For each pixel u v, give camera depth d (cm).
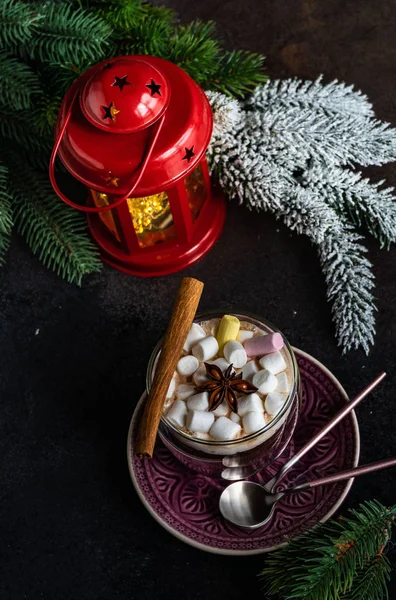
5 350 71
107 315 72
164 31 70
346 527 60
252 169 68
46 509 66
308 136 69
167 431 61
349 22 78
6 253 74
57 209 71
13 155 72
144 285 72
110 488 66
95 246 73
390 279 70
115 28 69
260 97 71
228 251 73
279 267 72
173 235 70
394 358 68
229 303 71
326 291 71
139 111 59
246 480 63
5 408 69
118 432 68
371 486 65
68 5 69
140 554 65
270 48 78
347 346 68
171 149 60
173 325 59
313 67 77
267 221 73
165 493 62
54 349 71
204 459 60
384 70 76
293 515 61
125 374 70
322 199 70
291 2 79
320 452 63
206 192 71
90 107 59
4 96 69
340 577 58
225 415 59
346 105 71
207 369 59
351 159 73
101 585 64
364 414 67
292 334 70
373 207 69
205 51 68
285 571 58
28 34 64
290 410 60
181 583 64
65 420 69
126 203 65
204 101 63
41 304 72
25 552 65
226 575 63
